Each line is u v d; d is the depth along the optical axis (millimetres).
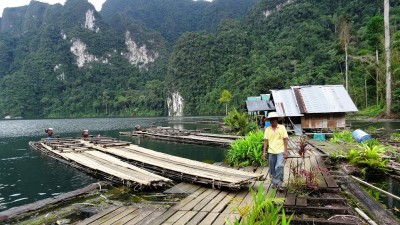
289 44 92562
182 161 10328
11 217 6258
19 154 17922
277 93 19516
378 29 37094
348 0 97000
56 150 15992
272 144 6422
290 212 5285
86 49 148500
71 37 150625
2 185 10422
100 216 5645
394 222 5000
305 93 18812
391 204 6133
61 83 135125
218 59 105562
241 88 87125
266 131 6586
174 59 112312
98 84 138625
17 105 113500
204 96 100438
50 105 124625
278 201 3822
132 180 7840
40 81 131125
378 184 7801
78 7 163500
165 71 147125
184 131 24734
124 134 28031
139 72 152625
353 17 83562
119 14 182750
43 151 18219
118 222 5312
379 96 36938
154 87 122688
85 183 10211
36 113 119875
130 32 164250
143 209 6055
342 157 9766
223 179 7078
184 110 104188
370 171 8664
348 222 4645
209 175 7672
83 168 11906
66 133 33188
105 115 119750
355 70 49188
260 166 9250
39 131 38906
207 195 6703
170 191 7363
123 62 155375
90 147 16062
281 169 6246
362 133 12875
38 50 145750
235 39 108438
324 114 18078
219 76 102312
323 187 6066
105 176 9555
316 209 5188
